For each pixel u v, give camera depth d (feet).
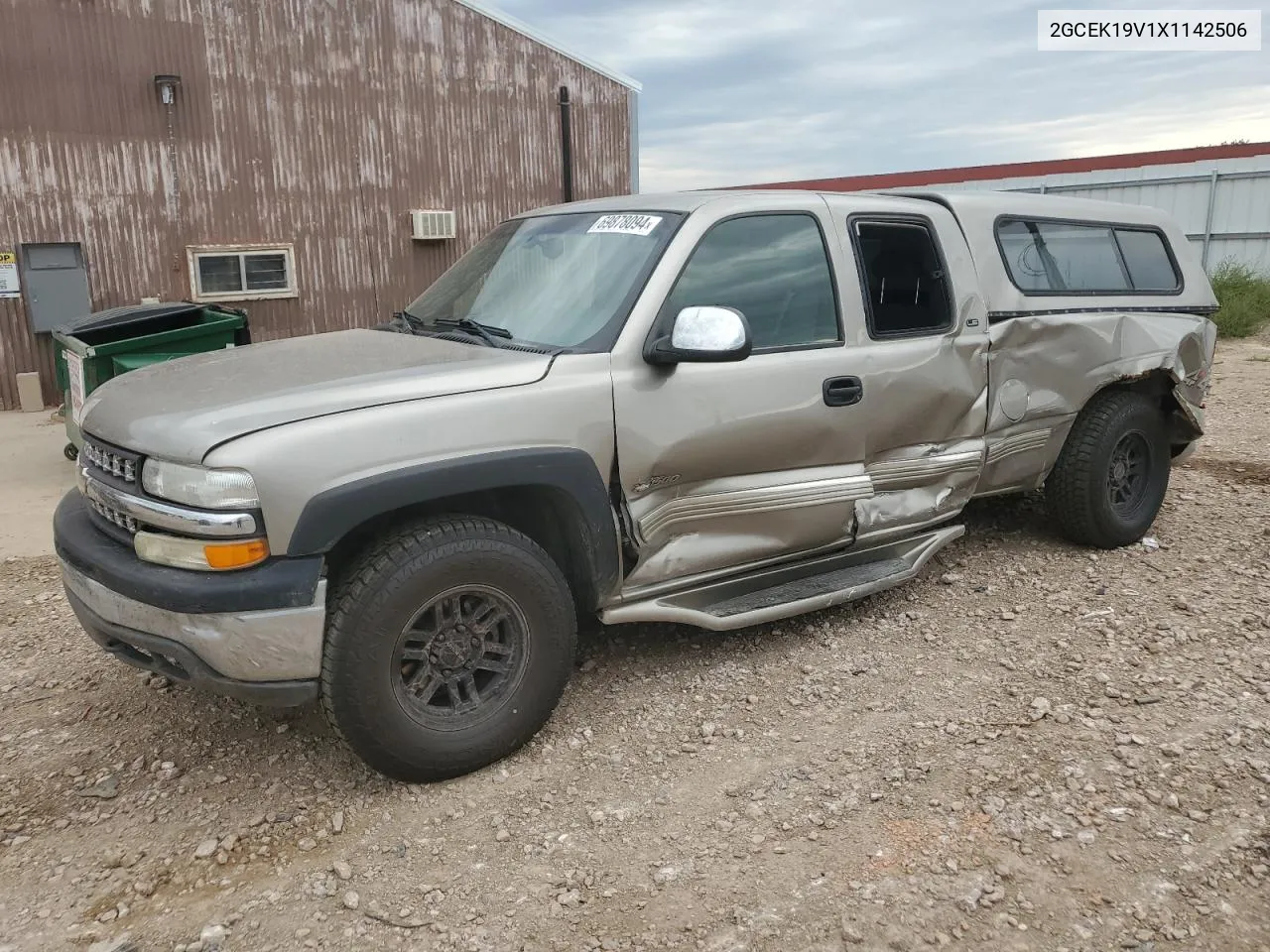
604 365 11.18
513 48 43.42
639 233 12.41
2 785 10.59
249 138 38.34
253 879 9.02
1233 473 22.50
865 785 10.29
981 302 14.80
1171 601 14.89
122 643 10.24
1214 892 8.54
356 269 41.37
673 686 12.61
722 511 12.38
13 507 22.26
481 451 10.14
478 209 43.83
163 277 37.50
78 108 35.17
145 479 9.61
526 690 10.76
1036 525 18.67
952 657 13.24
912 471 14.28
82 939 8.25
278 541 9.18
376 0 39.93
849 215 13.62
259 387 10.30
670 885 8.82
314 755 11.10
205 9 36.70
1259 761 10.40
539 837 9.55
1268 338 48.06
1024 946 7.98
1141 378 16.72
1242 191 57.57
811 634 14.08
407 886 8.88
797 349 12.72
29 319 35.60
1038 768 10.46
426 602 9.88
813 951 7.97
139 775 10.75
